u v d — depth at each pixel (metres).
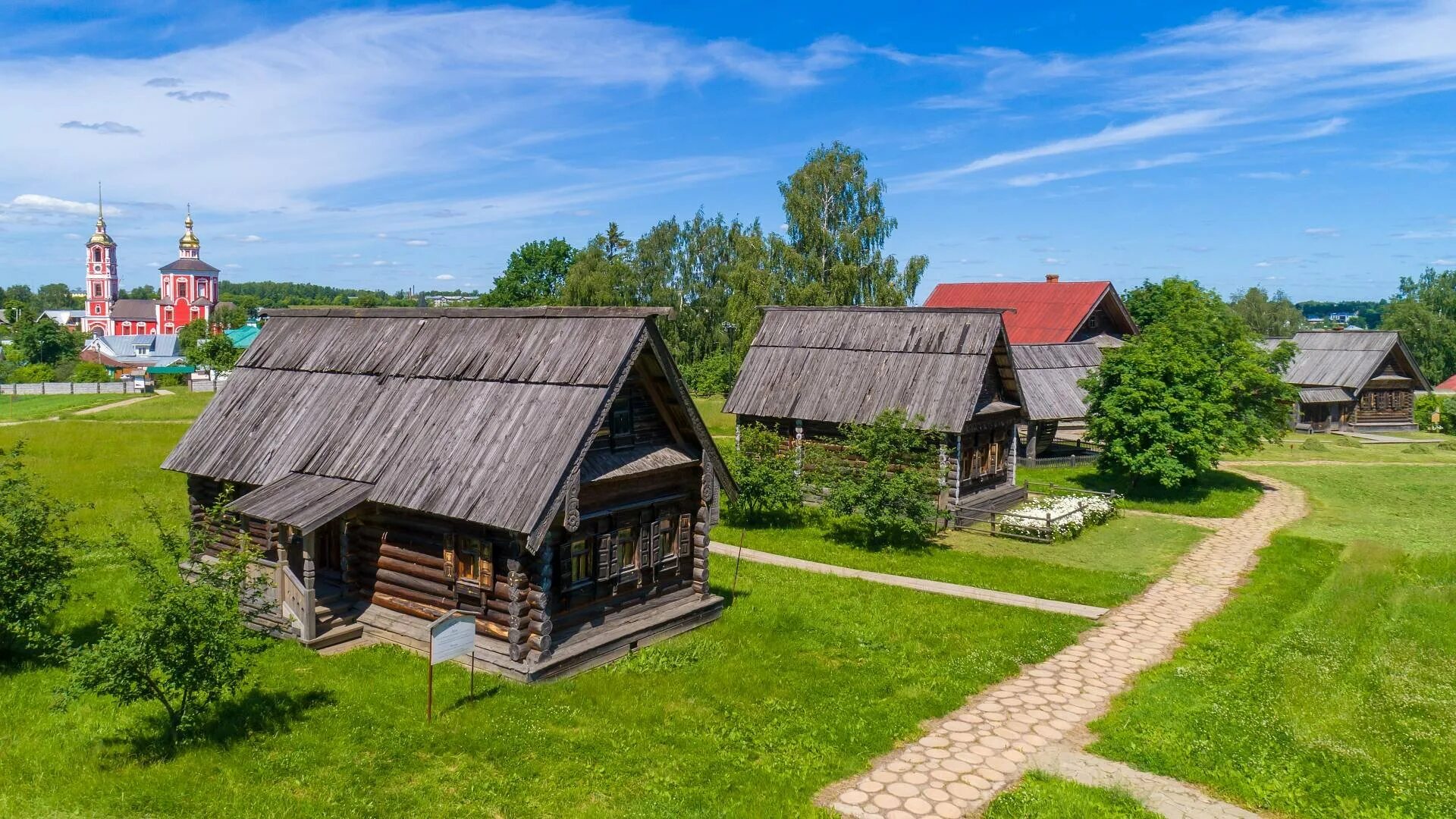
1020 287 67.94
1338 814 14.01
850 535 32.78
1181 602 25.36
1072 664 20.55
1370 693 18.52
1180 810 14.13
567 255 115.62
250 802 13.58
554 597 19.28
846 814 13.91
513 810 13.53
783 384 38.34
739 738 16.27
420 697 17.36
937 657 20.80
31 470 39.19
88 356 132.38
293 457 22.25
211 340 110.31
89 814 13.10
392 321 24.48
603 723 16.66
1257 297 136.88
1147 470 38.66
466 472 19.14
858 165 69.00
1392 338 66.75
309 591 19.62
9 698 17.12
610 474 19.94
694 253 91.81
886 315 38.50
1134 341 41.12
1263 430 42.44
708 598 23.12
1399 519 36.97
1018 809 13.95
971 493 36.78
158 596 14.85
